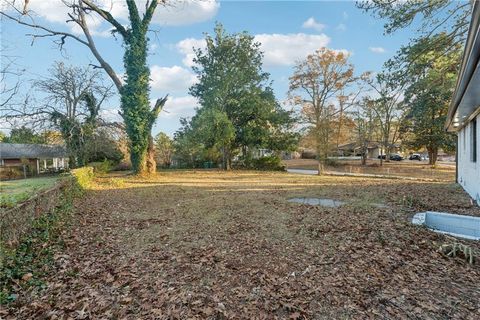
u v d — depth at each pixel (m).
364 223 5.20
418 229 4.75
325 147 21.06
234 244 4.43
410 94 11.07
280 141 24.11
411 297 2.78
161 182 14.41
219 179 16.27
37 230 4.66
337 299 2.79
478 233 4.84
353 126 23.84
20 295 2.94
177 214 6.63
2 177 19.75
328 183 13.59
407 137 28.34
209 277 3.34
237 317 2.54
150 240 4.77
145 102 15.52
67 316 2.59
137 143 15.98
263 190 10.88
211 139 21.80
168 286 3.13
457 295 2.80
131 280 3.29
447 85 9.67
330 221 5.48
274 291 2.97
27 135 17.47
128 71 15.04
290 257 3.86
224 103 22.53
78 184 9.55
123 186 12.54
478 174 7.03
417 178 17.48
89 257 4.02
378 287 2.98
